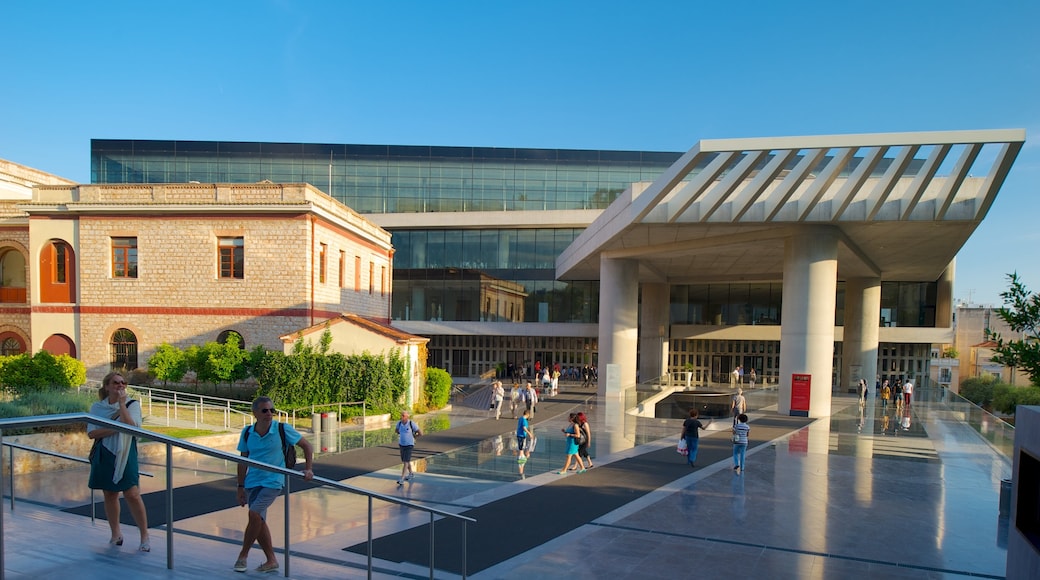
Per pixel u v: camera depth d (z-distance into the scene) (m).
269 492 5.73
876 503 11.77
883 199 22.36
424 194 50.50
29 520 6.09
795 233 25.64
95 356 27.34
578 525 10.02
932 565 8.52
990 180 20.84
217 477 12.57
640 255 33.12
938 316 46.47
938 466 15.57
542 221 47.66
